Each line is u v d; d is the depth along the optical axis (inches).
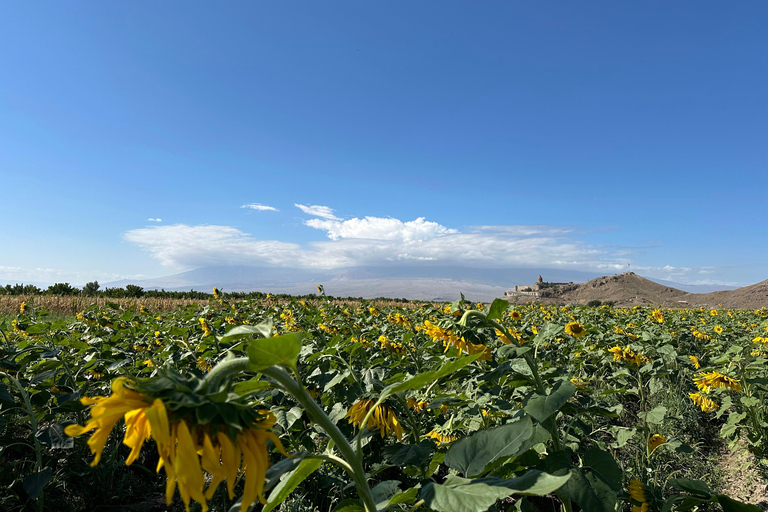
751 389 226.7
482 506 49.9
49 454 178.7
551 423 112.3
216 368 44.8
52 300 837.2
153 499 170.6
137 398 41.1
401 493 67.6
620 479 96.3
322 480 147.5
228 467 39.6
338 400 179.8
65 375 224.7
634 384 260.1
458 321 125.2
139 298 1081.4
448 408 182.4
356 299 1432.1
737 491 187.6
